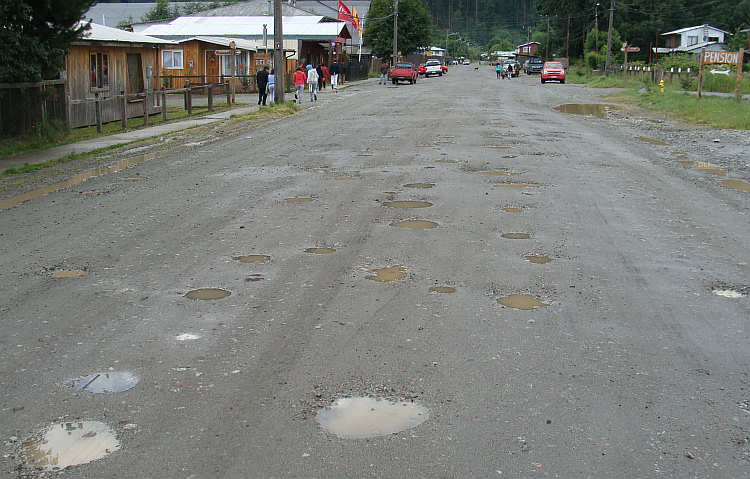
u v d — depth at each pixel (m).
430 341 4.98
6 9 14.12
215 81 37.47
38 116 15.92
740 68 29.42
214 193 10.29
